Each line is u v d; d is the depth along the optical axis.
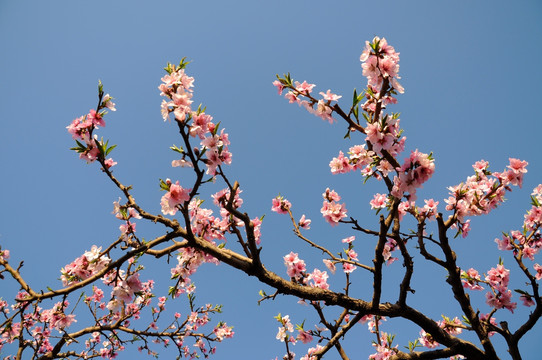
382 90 3.43
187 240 3.64
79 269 3.42
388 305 4.38
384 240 3.92
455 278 4.61
